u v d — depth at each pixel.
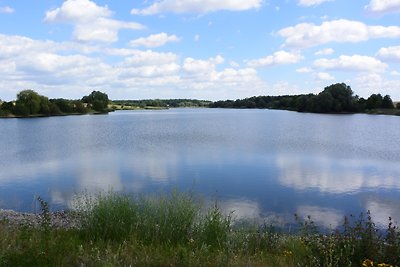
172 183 23.17
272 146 45.16
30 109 134.38
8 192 21.30
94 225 8.34
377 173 27.23
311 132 66.62
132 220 8.34
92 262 5.51
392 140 52.84
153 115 168.88
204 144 47.66
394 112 131.00
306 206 17.89
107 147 44.81
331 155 37.16
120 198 9.03
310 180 24.31
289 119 114.81
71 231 8.59
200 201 12.94
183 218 8.41
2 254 5.39
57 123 100.25
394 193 20.78
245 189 21.41
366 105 142.88
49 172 27.84
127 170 28.28
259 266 6.00
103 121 112.12
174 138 56.44
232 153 38.41
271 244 8.59
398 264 6.10
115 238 7.82
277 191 20.98
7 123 99.62
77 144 48.69
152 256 6.10
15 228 8.37
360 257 6.27
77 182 23.88
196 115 166.38
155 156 36.25
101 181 24.09
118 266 5.45
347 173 27.09
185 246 7.30
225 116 151.00
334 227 14.43
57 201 18.97
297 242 7.84
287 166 30.20
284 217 15.80
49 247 5.98
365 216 16.27
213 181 23.81
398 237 6.78
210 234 8.08
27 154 38.88
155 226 8.20
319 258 6.18
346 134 62.19
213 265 5.74
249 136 59.41
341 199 19.36
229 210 16.58
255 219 14.25
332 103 143.50
